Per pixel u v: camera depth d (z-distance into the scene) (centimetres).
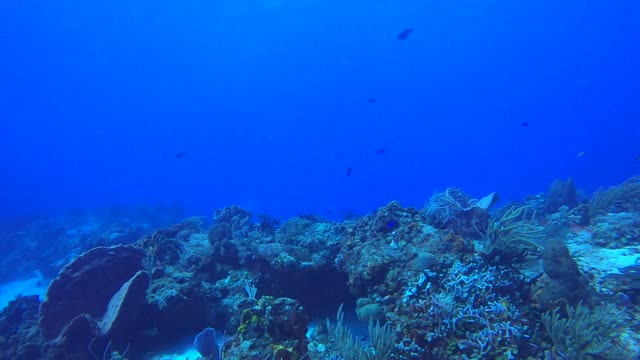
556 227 987
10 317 820
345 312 830
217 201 8988
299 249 891
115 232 2331
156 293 789
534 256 732
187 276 848
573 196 1250
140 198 8456
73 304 745
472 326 505
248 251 912
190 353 746
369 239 818
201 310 814
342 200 8069
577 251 814
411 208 888
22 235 2711
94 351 693
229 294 852
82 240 2219
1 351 706
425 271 629
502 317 503
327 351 649
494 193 1007
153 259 955
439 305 540
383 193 8706
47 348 686
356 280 740
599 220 1011
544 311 543
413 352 517
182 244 1027
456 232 931
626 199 1105
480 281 567
